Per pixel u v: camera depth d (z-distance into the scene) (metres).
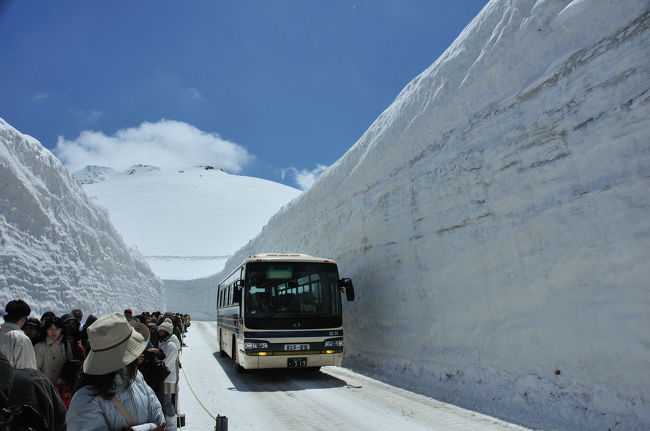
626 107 6.37
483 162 9.12
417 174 11.62
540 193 7.61
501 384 7.56
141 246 86.75
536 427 5.87
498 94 9.27
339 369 12.28
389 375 10.75
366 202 14.59
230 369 12.58
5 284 14.70
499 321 8.04
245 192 148.00
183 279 57.19
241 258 38.47
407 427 6.10
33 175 18.86
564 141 7.29
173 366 5.43
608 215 6.27
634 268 5.81
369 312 13.11
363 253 14.30
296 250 22.75
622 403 5.59
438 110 11.12
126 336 2.21
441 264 10.01
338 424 6.38
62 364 4.95
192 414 7.24
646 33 6.38
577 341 6.43
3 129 17.84
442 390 8.56
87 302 18.55
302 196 22.98
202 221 108.38
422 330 10.36
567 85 7.50
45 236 17.75
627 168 6.18
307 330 10.13
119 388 2.19
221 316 15.90
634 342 5.63
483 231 8.83
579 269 6.59
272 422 6.61
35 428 2.77
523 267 7.67
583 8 7.55
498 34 9.61
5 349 3.67
